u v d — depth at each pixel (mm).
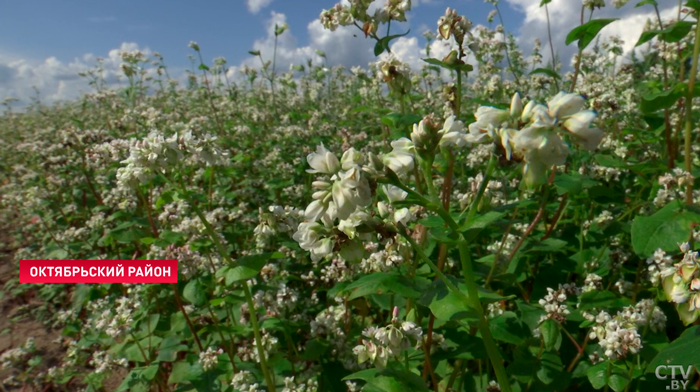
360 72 8312
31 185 10336
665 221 3338
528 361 3512
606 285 4551
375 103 10414
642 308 3414
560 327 3359
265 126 12000
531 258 5027
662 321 3352
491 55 8969
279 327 4176
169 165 3764
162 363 5238
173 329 5109
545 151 1778
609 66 9758
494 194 4168
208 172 6859
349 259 2492
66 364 5445
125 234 5875
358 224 2408
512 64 10172
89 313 6711
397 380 2816
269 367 4324
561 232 5148
